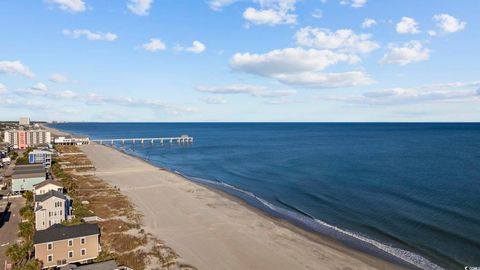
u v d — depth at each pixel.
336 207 61.16
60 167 101.06
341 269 37.22
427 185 75.31
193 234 47.59
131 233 46.59
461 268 36.97
